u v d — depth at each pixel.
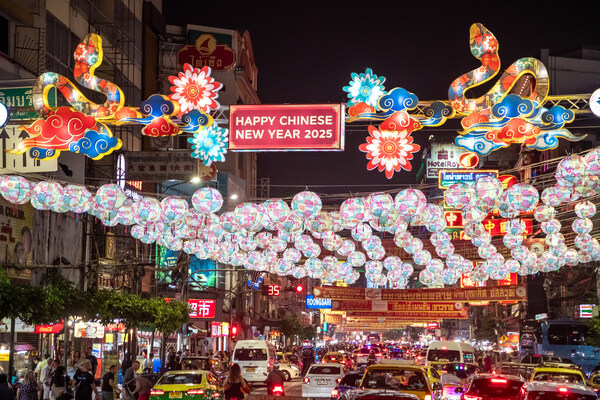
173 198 20.31
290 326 95.81
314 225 21.62
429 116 17.03
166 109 17.64
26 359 30.50
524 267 25.31
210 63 73.06
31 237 29.58
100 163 38.66
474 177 54.25
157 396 21.45
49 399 23.48
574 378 21.66
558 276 61.56
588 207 22.58
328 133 17.11
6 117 18.50
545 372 21.83
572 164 17.48
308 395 28.30
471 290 61.59
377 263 26.73
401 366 17.95
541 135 17.31
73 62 37.38
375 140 17.00
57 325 28.33
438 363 34.28
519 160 86.81
